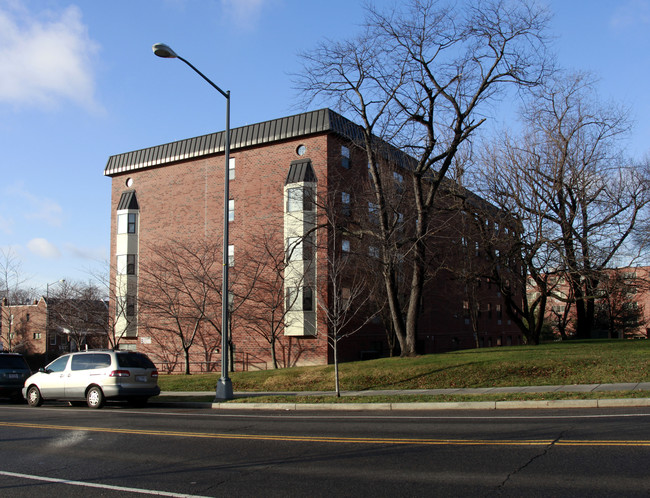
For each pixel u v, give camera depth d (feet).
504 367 56.54
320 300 76.38
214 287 99.81
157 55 51.57
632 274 92.38
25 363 66.90
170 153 121.08
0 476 24.17
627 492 18.49
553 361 56.54
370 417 39.99
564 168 78.07
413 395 48.83
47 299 141.38
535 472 21.48
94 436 34.78
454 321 143.33
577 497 18.19
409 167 84.07
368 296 83.82
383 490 19.94
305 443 29.76
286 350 101.91
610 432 28.81
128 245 124.36
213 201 114.73
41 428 38.99
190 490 20.94
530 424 32.78
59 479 23.36
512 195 77.97
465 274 84.64
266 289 102.37
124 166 127.85
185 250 109.60
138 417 45.11
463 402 43.11
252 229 107.86
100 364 54.03
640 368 51.19
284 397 53.26
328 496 19.53
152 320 116.78
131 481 22.68
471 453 25.27
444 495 19.04
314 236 92.07
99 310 125.49
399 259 75.20
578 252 77.00
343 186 100.83
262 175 108.17
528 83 65.51
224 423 39.81
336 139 102.63
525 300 88.58
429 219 73.61
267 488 20.85
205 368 110.93
